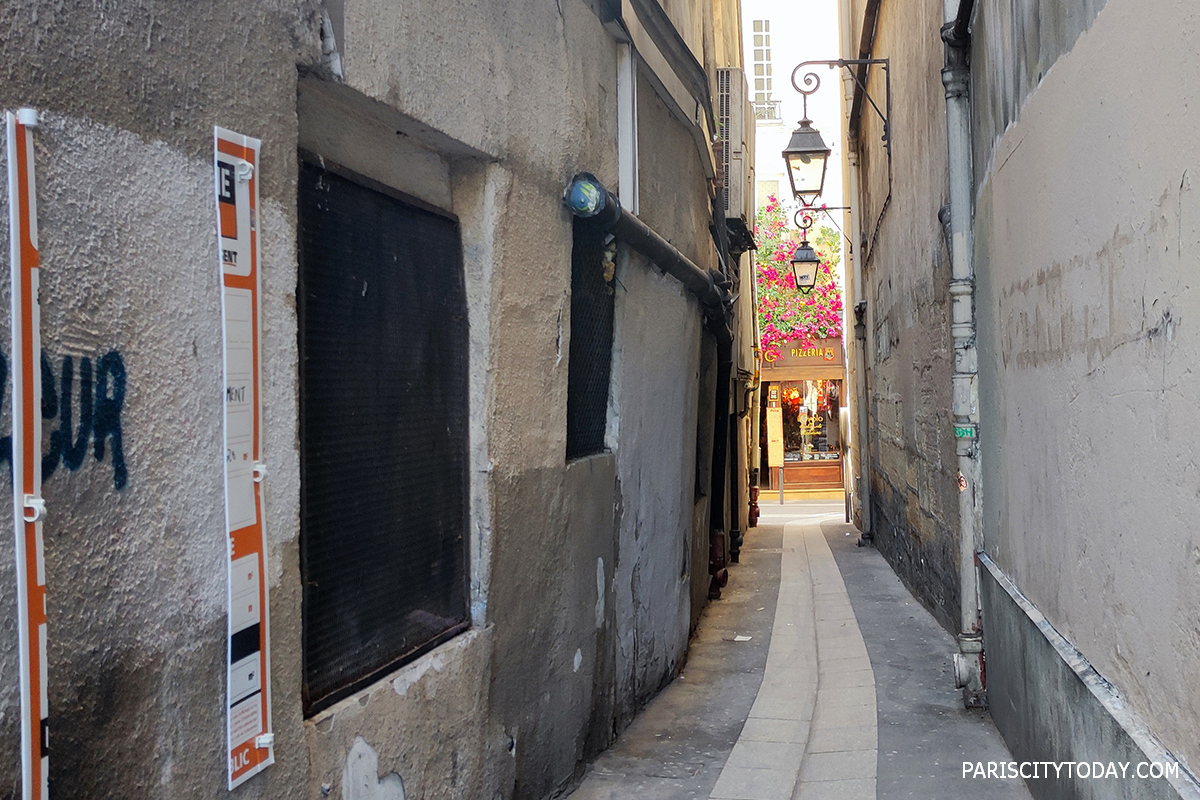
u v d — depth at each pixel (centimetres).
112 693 209
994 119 515
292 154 272
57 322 195
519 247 424
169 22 226
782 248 2842
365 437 331
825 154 1005
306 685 294
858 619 909
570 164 478
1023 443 469
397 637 348
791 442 3428
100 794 205
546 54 452
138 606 216
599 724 536
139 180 217
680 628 738
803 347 2756
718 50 1280
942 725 568
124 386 212
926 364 880
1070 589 386
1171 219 264
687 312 759
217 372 242
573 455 518
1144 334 290
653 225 648
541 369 450
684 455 759
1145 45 279
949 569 802
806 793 477
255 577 257
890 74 1060
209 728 238
